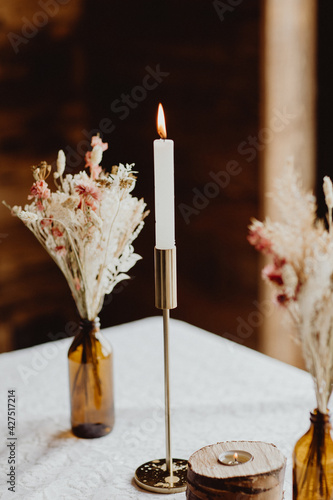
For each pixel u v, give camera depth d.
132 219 1.13
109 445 1.16
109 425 1.19
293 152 2.31
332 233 0.82
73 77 2.73
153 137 2.62
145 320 1.74
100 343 1.16
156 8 2.49
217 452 0.91
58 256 1.13
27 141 2.66
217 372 1.43
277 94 2.23
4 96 2.57
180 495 1.00
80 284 1.12
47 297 2.79
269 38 2.17
